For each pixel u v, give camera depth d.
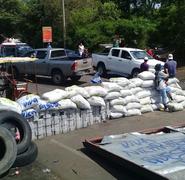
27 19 46.25
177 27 34.00
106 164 9.88
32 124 11.90
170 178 8.05
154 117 14.59
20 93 14.70
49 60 23.47
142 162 8.97
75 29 41.75
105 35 39.47
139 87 15.20
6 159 9.09
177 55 34.09
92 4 44.97
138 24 37.44
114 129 12.93
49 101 12.16
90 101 13.30
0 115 10.02
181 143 10.16
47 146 11.34
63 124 12.58
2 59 14.68
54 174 9.33
